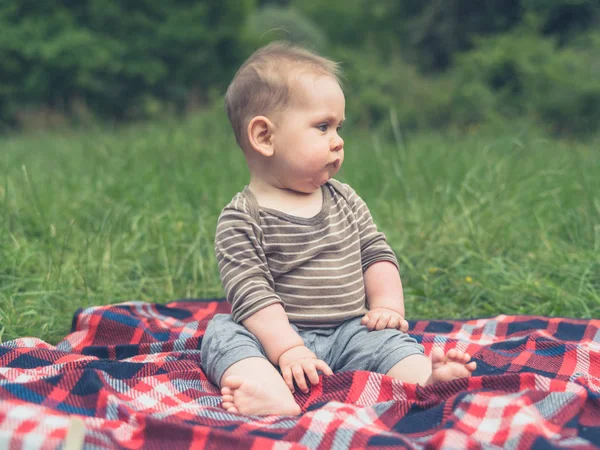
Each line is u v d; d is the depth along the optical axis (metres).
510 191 4.36
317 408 1.89
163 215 4.02
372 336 2.11
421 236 3.80
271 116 2.17
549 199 4.33
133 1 17.81
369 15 21.56
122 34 17.64
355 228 2.28
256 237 2.15
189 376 2.10
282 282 2.17
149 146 6.35
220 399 1.98
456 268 3.47
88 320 2.65
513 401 1.64
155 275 3.58
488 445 1.54
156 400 1.93
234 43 18.73
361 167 5.78
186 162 5.64
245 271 2.11
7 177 4.53
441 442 1.54
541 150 6.34
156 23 17.89
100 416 1.73
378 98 13.57
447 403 1.72
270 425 1.76
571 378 2.07
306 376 2.01
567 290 3.16
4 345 2.40
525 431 1.52
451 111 13.28
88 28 17.48
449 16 17.41
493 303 3.19
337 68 2.30
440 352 1.90
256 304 2.07
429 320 2.79
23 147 8.17
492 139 8.36
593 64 12.60
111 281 3.33
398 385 1.93
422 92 13.62
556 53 13.34
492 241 3.74
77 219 4.21
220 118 10.09
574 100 11.66
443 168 5.16
